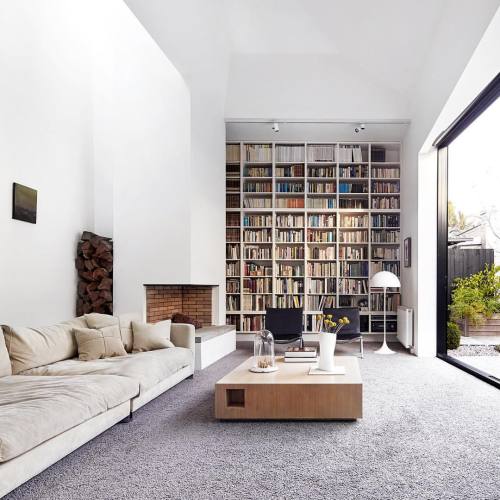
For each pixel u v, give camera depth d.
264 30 7.55
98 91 7.82
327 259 9.39
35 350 4.44
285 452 3.36
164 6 6.04
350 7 6.41
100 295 7.13
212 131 8.09
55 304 6.52
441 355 7.47
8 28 5.43
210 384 5.59
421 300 7.71
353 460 3.21
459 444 3.53
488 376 5.81
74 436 3.17
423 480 2.88
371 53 7.48
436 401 4.81
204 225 7.72
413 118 8.18
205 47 7.11
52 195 6.44
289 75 8.38
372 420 4.14
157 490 2.75
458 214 7.24
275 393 4.10
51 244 6.41
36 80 6.02
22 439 2.60
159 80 7.32
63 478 2.93
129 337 5.54
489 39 4.52
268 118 8.59
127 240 7.35
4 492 2.50
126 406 3.98
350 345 8.91
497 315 5.95
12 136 5.50
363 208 9.46
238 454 3.32
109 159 7.82
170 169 7.30
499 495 2.68
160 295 7.81
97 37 7.66
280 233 9.41
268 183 9.48
